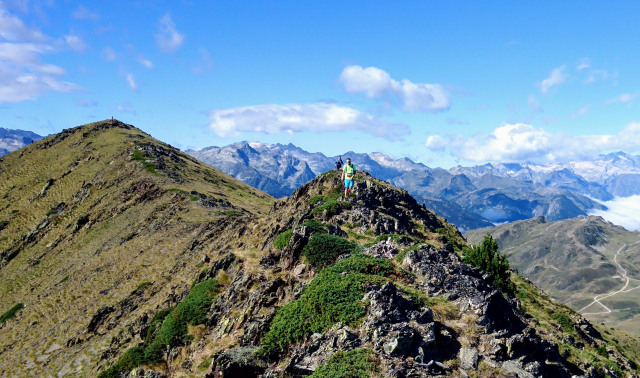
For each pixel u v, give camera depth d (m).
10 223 140.00
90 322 66.25
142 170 145.75
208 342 33.72
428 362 20.11
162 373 34.22
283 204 70.62
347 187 51.72
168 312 46.47
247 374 24.36
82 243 112.69
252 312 33.06
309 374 20.98
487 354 21.59
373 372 18.77
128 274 82.75
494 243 44.62
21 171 179.75
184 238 91.75
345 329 22.17
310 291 27.00
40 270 107.00
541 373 21.23
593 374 33.84
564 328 48.91
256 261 44.47
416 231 52.84
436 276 29.20
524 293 58.06
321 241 36.56
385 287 24.09
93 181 150.50
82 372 52.94
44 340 68.62
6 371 61.44
